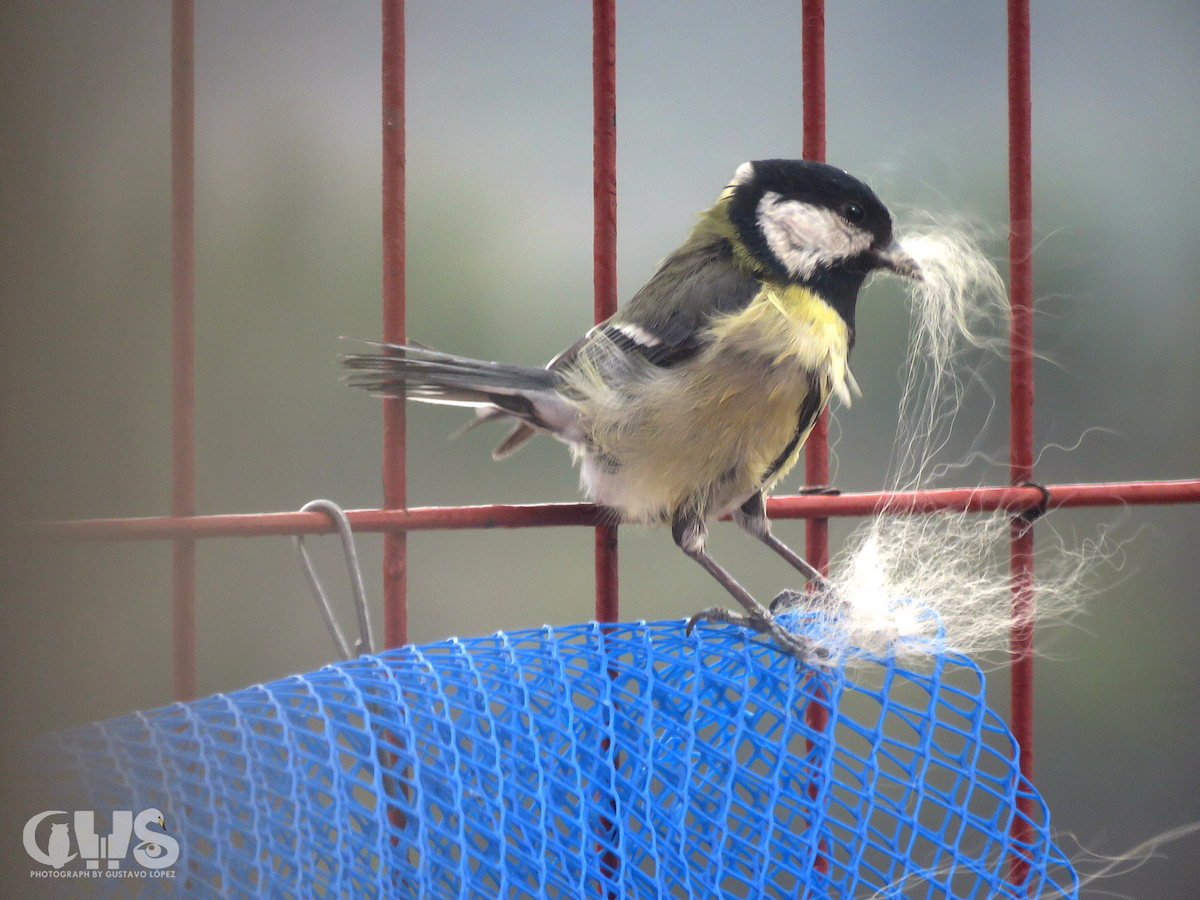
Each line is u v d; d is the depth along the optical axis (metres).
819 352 4.16
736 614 3.61
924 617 3.55
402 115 3.84
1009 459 4.18
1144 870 5.29
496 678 3.18
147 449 5.40
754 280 4.29
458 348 6.63
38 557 3.85
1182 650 5.86
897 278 4.77
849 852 3.29
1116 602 5.98
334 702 2.97
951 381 4.35
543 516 3.91
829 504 3.99
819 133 4.36
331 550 6.49
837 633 3.52
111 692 5.08
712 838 3.29
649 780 3.02
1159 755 5.71
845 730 4.41
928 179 5.52
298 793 2.87
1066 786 5.63
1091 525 5.14
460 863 2.89
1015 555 3.95
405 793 3.15
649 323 4.28
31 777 2.82
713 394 4.11
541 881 2.87
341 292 6.64
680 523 4.23
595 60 3.99
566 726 3.10
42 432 4.85
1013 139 4.07
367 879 2.84
